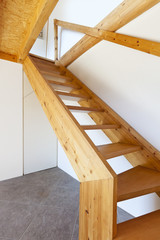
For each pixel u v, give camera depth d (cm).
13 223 144
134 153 152
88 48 195
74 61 230
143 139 145
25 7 125
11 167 243
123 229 79
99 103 192
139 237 72
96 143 214
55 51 272
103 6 166
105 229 71
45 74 188
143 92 140
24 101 251
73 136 94
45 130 284
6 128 233
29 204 176
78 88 212
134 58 142
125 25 140
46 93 130
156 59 125
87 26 190
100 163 74
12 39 183
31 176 256
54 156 304
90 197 81
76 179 250
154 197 142
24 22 147
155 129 136
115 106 174
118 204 180
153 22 118
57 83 180
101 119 188
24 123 255
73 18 225
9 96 233
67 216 157
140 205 155
